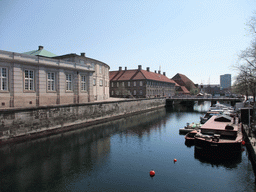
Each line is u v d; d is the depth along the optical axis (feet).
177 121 105.91
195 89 327.06
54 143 59.47
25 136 61.00
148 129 83.51
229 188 34.04
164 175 39.11
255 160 41.22
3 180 36.55
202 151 50.24
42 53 120.16
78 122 83.56
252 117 78.84
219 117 69.67
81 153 51.67
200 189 33.81
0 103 61.21
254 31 79.56
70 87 90.17
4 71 63.21
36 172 40.01
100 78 142.31
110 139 66.08
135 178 37.88
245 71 94.17
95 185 35.06
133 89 211.82
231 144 47.16
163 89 255.29
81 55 125.90
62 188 33.94
